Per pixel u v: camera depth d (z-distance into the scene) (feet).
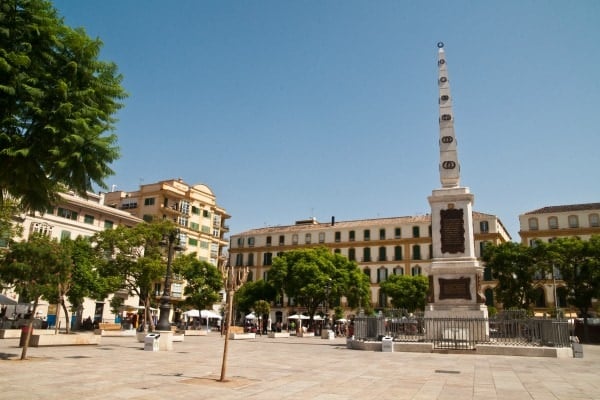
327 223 291.38
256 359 58.65
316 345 93.76
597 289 137.59
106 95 41.01
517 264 156.46
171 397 29.96
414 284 214.69
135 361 52.29
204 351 71.05
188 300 159.12
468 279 83.30
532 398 32.32
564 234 221.25
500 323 74.54
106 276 114.01
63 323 148.05
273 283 190.39
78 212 158.10
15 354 55.62
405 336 81.41
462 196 88.12
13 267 61.93
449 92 98.37
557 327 70.13
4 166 35.86
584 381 40.88
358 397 31.42
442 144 95.25
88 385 34.09
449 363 55.88
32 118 35.81
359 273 204.13
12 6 34.88
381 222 267.80
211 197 237.86
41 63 36.86
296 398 30.55
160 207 204.95
